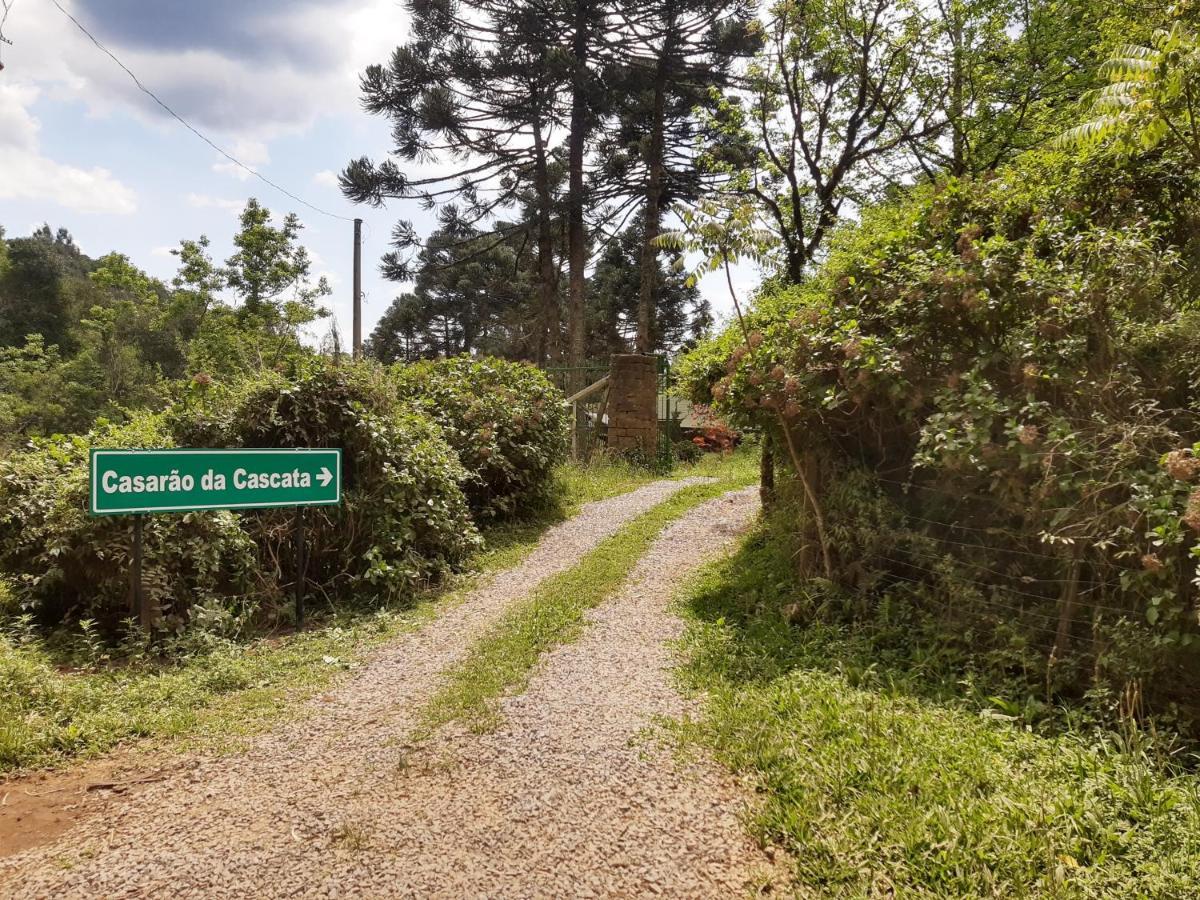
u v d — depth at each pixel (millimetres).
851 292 5793
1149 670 3668
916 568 5215
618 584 7164
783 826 2955
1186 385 4320
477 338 45750
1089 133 5418
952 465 4527
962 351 5043
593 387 15938
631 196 25312
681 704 4297
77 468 6051
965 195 5781
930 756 3410
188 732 4047
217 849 2848
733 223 6152
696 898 2584
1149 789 3037
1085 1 11109
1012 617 4445
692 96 22500
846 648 4977
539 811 3104
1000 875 2580
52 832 3020
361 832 2947
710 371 7160
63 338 41938
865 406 5457
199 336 27016
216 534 6027
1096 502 3967
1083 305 4418
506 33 21766
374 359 8914
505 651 5219
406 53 21266
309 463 6250
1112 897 2443
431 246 25422
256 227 26281
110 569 5680
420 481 7570
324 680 4887
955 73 11508
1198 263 5051
